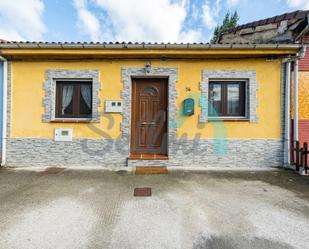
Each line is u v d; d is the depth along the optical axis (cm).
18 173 490
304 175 484
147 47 511
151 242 237
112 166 547
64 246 229
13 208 315
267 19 657
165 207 321
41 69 548
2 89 548
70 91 571
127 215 296
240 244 235
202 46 507
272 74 541
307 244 236
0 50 516
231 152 545
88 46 511
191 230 261
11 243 232
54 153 548
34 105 549
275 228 267
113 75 550
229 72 543
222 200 349
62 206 322
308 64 544
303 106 545
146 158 543
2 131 546
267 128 543
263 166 543
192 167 542
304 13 559
